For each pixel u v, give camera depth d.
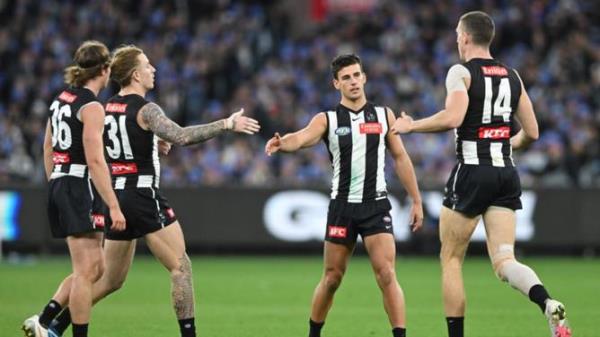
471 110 26.34
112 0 81.81
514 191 26.59
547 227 62.62
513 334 31.92
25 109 73.50
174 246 26.62
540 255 63.84
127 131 26.39
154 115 26.23
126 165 26.55
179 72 77.00
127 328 32.94
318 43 80.31
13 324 33.28
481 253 63.41
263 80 76.06
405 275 52.00
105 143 26.66
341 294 43.31
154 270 54.62
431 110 74.00
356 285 46.91
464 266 57.31
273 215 62.56
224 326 33.72
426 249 62.91
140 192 26.41
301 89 75.88
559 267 56.47
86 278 25.83
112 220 25.28
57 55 77.31
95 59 26.06
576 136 70.69
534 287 25.25
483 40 26.73
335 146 26.56
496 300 41.22
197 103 75.06
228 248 63.94
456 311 26.38
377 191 26.55
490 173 26.23
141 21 80.62
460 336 26.36
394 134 27.00
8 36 78.56
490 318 35.69
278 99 74.44
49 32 79.06
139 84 27.03
